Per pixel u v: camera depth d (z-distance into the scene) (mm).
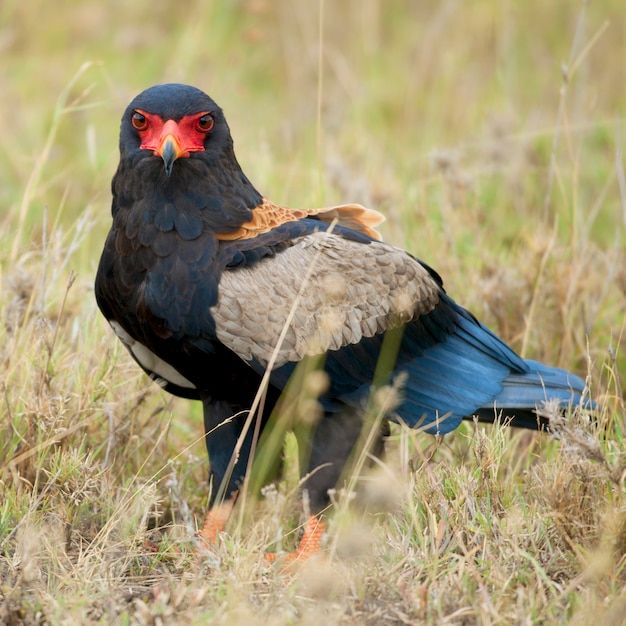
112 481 10945
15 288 12508
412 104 21766
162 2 24812
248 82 23203
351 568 9328
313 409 10711
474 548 9281
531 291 13969
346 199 15992
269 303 10258
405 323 11039
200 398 11266
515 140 18672
